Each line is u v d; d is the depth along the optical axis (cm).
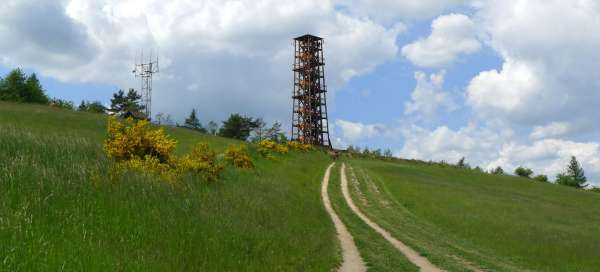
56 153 1404
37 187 1037
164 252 966
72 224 895
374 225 2680
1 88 9306
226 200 1716
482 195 5353
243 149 3553
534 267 2053
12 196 934
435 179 6631
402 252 1903
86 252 780
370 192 4509
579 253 2575
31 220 818
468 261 1909
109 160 1581
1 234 737
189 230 1145
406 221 3052
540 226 3566
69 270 701
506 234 2912
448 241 2408
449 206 4109
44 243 739
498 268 1850
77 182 1171
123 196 1183
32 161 1216
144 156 1833
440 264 1747
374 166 7575
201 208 1406
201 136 6366
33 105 6103
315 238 1831
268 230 1577
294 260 1350
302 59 13075
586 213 4978
